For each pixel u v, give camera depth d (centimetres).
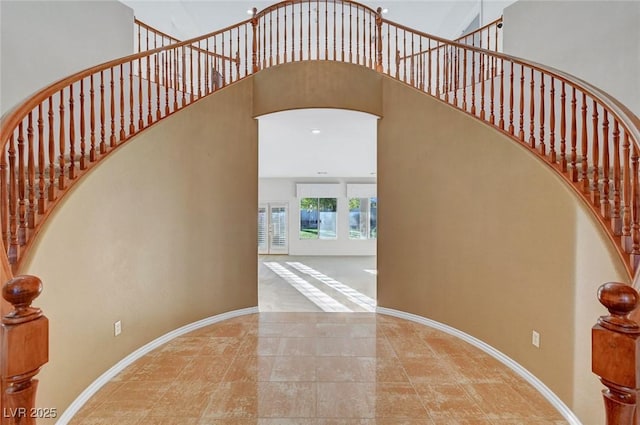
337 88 396
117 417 208
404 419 207
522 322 257
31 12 330
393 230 405
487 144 297
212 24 676
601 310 184
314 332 354
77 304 218
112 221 260
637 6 299
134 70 533
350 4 420
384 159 414
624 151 180
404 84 393
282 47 768
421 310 375
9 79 312
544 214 234
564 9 358
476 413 213
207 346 315
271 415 211
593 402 189
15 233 174
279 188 1079
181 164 342
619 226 185
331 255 1074
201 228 365
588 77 337
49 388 190
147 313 302
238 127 404
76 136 367
